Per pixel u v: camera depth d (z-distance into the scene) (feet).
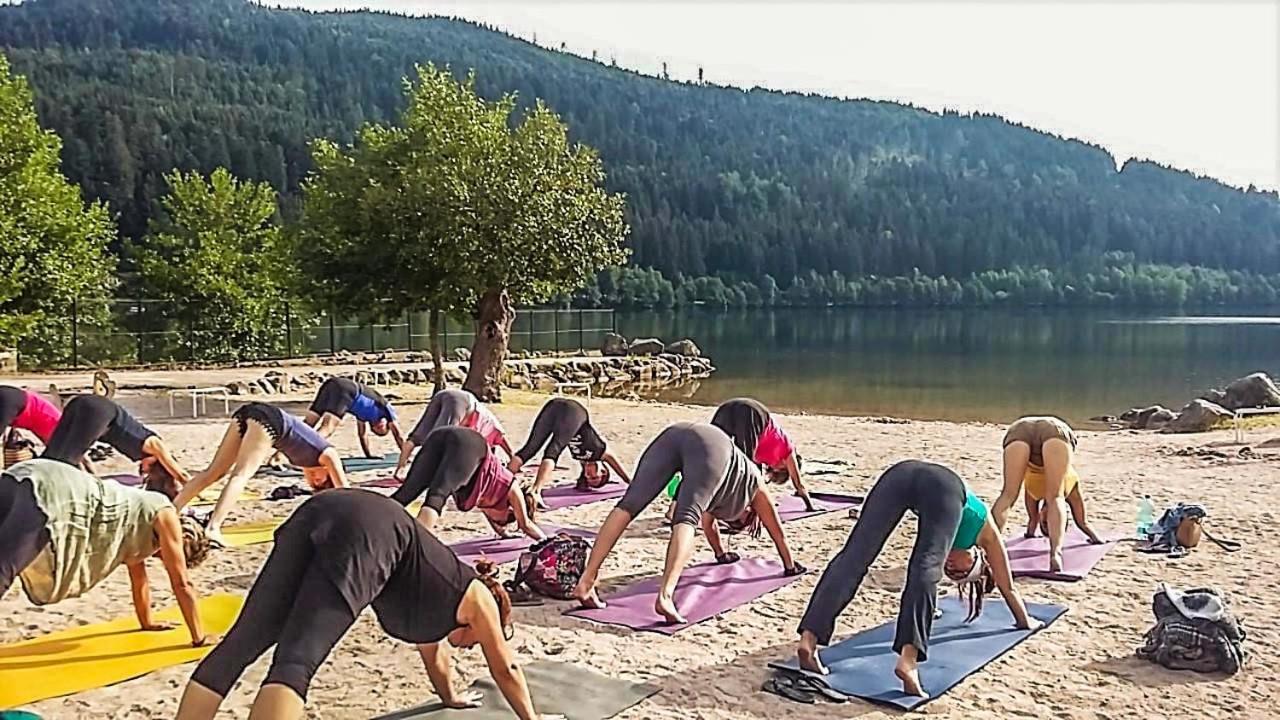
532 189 68.69
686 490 23.97
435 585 15.97
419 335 128.57
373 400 43.78
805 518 34.09
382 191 67.15
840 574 19.93
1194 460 48.01
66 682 19.06
